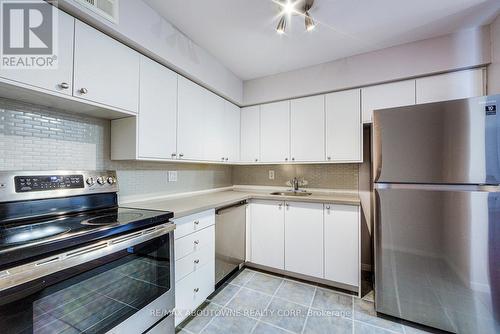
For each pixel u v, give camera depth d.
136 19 1.48
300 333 1.54
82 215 1.38
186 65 1.92
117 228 1.10
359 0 1.51
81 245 0.95
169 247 1.39
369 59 2.18
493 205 1.37
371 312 1.77
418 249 1.56
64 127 1.47
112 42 1.41
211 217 1.92
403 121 1.59
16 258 0.76
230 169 3.32
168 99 1.83
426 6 1.57
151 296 1.27
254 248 2.50
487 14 1.64
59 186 1.33
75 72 1.21
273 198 2.40
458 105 1.44
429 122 1.52
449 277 1.48
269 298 1.96
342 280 2.07
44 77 1.09
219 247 2.04
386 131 1.64
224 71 2.46
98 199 1.53
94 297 0.99
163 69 1.78
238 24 1.77
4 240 0.88
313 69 2.45
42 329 0.81
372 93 2.20
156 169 2.12
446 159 1.47
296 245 2.28
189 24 1.78
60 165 1.45
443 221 1.49
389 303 1.67
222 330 1.57
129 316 1.14
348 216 2.06
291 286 2.16
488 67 1.79
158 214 1.38
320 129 2.44
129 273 1.14
